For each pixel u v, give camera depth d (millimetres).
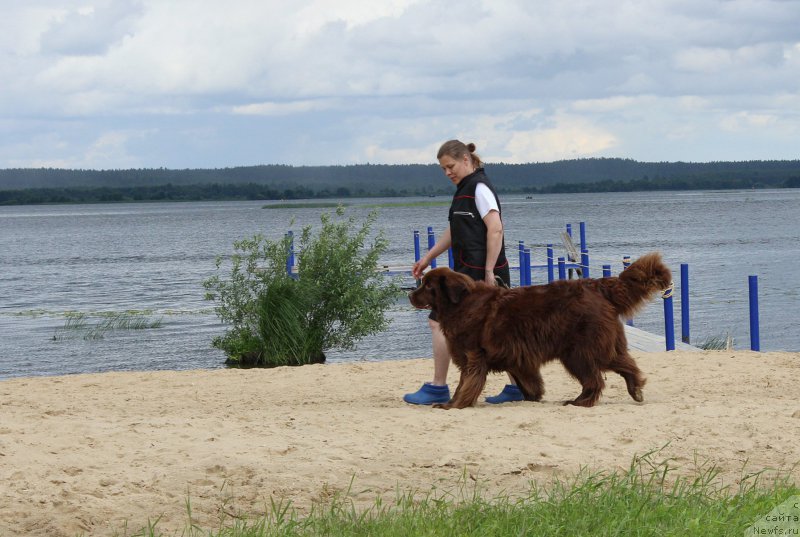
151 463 5379
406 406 7660
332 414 6988
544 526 4227
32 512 4539
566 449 5770
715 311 21141
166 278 32906
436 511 4492
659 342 14133
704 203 140750
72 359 16312
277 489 4965
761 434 6039
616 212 104375
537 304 7227
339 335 15984
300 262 16047
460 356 7383
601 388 7266
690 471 5359
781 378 8898
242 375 10102
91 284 31000
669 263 34469
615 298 7273
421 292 7418
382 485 5105
